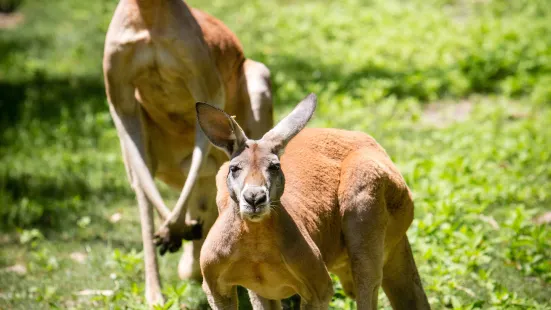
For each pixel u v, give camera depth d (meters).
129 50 15.30
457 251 16.70
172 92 15.70
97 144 26.27
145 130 16.31
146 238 15.59
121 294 15.35
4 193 21.86
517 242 16.92
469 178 21.20
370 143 13.12
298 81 32.19
